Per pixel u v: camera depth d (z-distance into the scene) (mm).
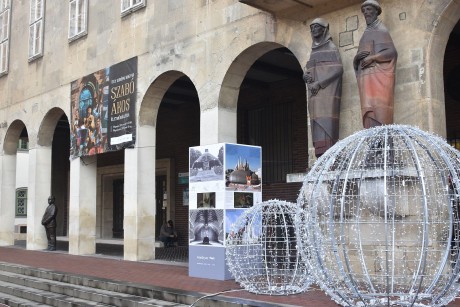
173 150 19328
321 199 7082
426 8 8914
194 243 10391
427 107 8742
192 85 16609
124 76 14750
